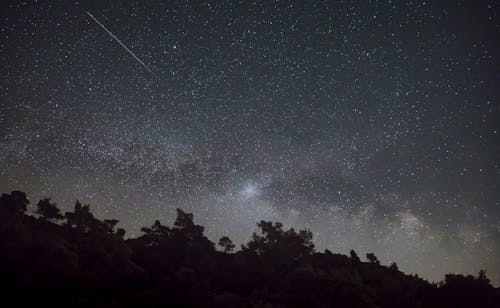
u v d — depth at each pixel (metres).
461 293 22.47
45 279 17.72
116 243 21.88
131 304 18.48
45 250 19.03
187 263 23.16
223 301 19.95
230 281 22.59
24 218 22.05
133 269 20.83
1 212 20.48
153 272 21.61
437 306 22.16
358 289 21.08
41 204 23.11
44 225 22.44
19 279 17.25
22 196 22.28
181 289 20.23
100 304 17.36
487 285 22.78
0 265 17.64
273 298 20.91
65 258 18.92
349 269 23.97
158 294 19.38
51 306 16.69
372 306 20.33
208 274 22.81
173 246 24.16
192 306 19.11
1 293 16.59
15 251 18.42
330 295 20.81
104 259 20.33
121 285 19.58
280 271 24.02
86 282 18.47
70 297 17.33
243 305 19.78
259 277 22.91
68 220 23.23
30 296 16.81
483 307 22.02
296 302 20.67
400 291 22.44
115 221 24.36
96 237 22.14
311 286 21.50
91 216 23.66
